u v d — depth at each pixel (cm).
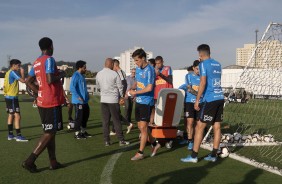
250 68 916
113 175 514
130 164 588
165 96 721
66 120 1341
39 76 527
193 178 498
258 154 673
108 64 772
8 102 825
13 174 519
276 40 831
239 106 1695
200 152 693
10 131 856
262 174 521
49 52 543
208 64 593
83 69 881
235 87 941
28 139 859
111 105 762
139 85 629
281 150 716
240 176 510
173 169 552
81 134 891
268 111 1501
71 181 483
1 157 639
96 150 714
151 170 545
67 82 3653
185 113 773
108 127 775
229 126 1141
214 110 596
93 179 493
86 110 889
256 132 999
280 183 473
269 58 909
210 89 597
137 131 1030
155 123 727
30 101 2600
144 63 627
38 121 1252
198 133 604
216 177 504
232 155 644
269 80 1014
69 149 724
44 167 564
